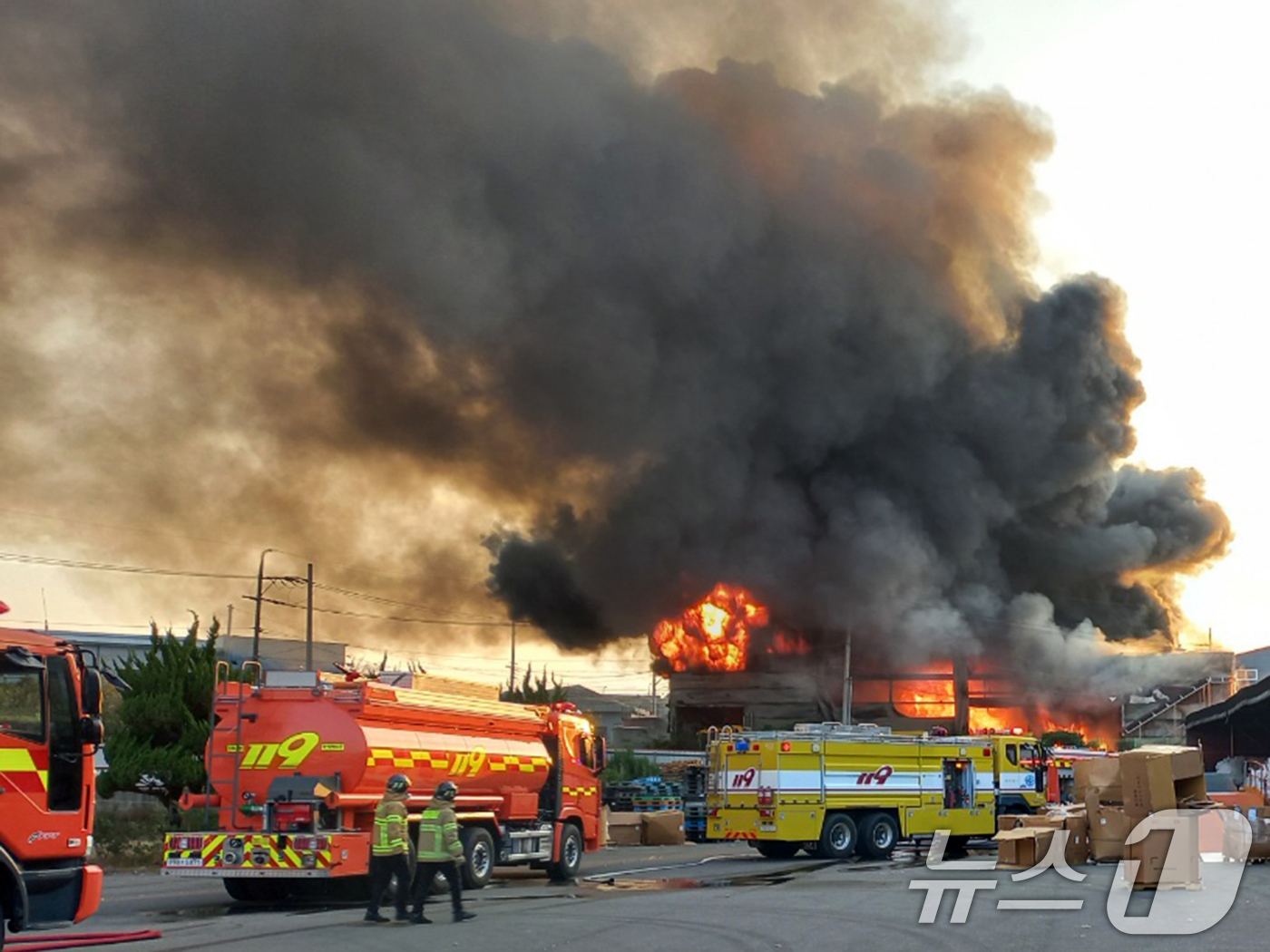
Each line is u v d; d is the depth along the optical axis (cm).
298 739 1686
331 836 1611
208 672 2873
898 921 1417
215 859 1620
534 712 2100
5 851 1108
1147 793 2184
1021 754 2897
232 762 1705
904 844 3084
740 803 2523
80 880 1177
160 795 2798
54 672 1170
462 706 1906
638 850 2984
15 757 1123
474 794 1905
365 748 1670
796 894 1759
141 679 2836
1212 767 4816
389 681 1888
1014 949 1188
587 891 1859
